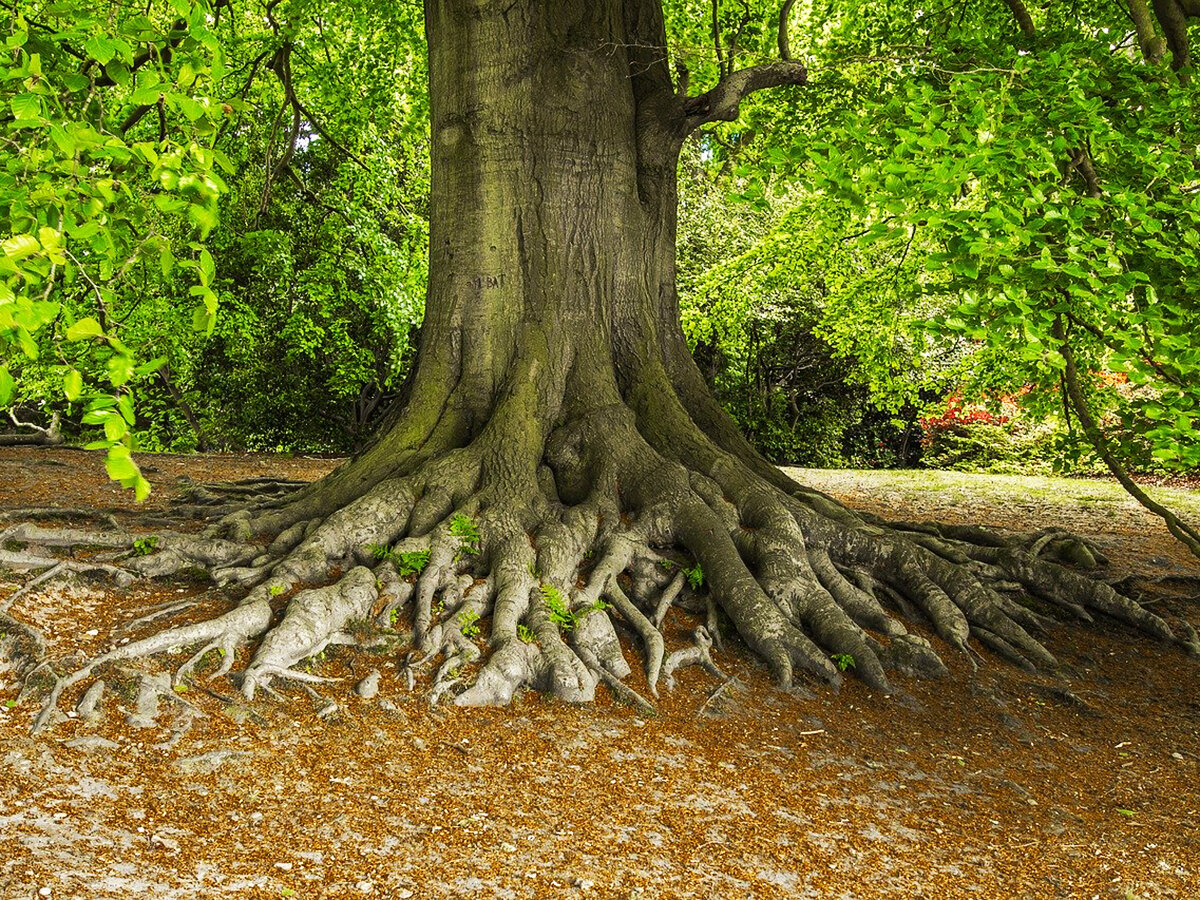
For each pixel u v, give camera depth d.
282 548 6.79
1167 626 8.11
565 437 8.13
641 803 4.60
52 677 4.79
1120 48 9.45
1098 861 4.65
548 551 6.82
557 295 8.50
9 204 2.71
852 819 4.76
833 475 17.75
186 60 2.95
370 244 17.39
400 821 4.10
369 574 6.23
